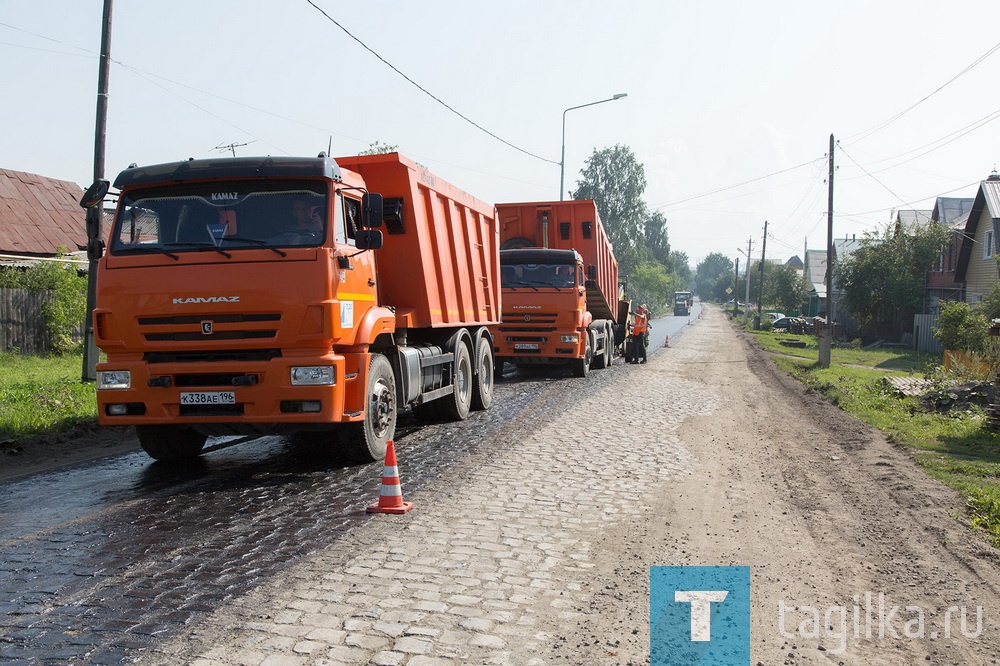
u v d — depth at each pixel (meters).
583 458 9.22
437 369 11.02
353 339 7.98
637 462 9.08
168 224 7.71
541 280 18.75
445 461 8.90
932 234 43.59
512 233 20.81
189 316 7.44
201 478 7.93
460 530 6.16
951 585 5.22
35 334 20.70
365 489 7.47
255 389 7.41
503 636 4.19
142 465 8.62
